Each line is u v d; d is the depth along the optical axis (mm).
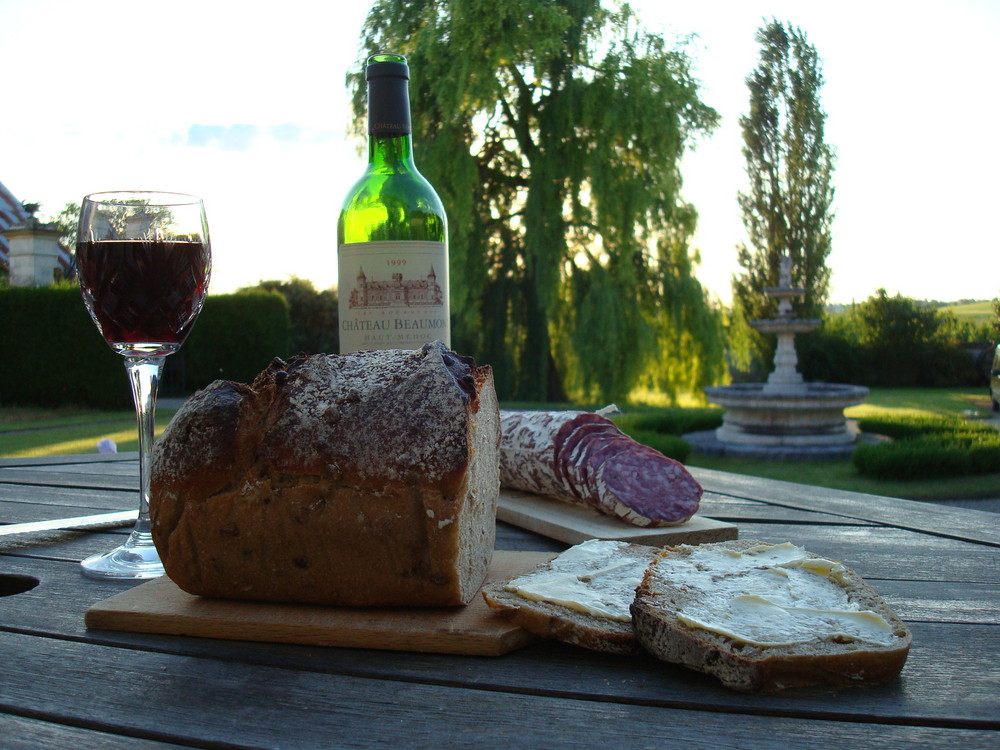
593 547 1032
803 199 16984
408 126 1744
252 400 905
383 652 786
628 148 11492
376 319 1519
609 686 693
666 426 9219
